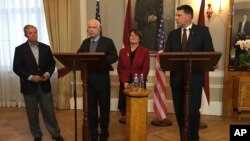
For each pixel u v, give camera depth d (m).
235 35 4.00
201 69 2.16
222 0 4.06
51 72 2.81
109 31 4.52
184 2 4.19
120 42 4.50
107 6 4.47
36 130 2.89
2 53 4.81
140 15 4.30
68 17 4.52
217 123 3.81
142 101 2.63
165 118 3.93
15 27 4.71
